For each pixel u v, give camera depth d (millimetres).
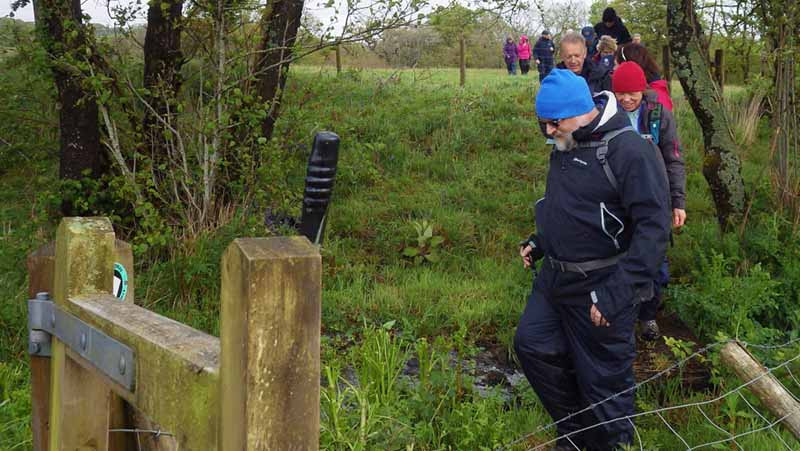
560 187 3709
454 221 8500
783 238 6699
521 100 13625
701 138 11820
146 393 1681
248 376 1296
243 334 1303
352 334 5922
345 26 7090
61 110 7539
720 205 7148
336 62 12711
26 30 7172
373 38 7102
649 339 5719
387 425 3723
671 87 15773
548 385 3926
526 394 4715
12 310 5367
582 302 3709
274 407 1316
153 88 7211
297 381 1326
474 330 6027
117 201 7137
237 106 7000
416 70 15219
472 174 10289
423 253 7824
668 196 3590
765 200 7164
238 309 1322
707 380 5098
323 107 8023
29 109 8039
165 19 7273
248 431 1306
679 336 5852
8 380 4426
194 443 1510
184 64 7742
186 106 7422
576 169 3650
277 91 7500
